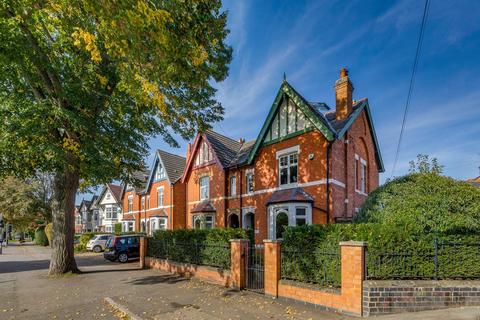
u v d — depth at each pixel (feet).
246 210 68.69
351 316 23.97
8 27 27.04
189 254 44.47
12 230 195.21
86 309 28.19
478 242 24.90
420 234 25.55
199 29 30.53
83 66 39.45
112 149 43.27
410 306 23.49
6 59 29.14
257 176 65.82
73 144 38.60
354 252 24.49
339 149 53.93
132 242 68.59
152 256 55.01
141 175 129.70
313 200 52.85
